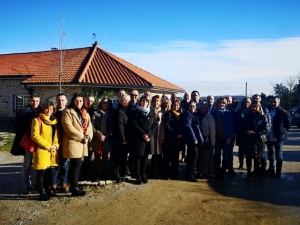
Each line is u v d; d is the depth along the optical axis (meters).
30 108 5.37
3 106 18.48
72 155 5.03
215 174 6.86
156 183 6.14
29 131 4.95
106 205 4.82
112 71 16.39
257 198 5.31
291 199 5.26
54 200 5.02
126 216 4.39
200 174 6.73
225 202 5.07
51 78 15.54
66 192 5.42
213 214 4.53
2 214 4.43
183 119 6.43
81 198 5.13
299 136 16.52
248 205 4.94
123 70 16.73
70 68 16.58
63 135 5.11
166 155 6.50
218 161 6.71
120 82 15.16
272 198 5.31
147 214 4.48
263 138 6.33
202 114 6.85
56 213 4.47
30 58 20.81
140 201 5.03
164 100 6.95
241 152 7.66
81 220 4.23
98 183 5.79
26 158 5.30
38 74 16.78
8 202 4.93
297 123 22.48
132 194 5.38
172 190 5.69
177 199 5.18
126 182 6.11
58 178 6.05
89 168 6.40
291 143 13.43
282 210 4.72
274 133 6.90
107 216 4.38
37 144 4.86
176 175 6.58
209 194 5.51
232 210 4.70
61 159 5.24
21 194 5.32
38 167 4.86
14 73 17.97
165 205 4.87
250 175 6.50
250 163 6.46
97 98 14.76
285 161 8.87
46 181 5.22
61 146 5.14
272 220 4.32
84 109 5.50
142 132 5.85
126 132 5.97
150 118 5.99
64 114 5.03
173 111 6.56
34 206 4.75
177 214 4.50
